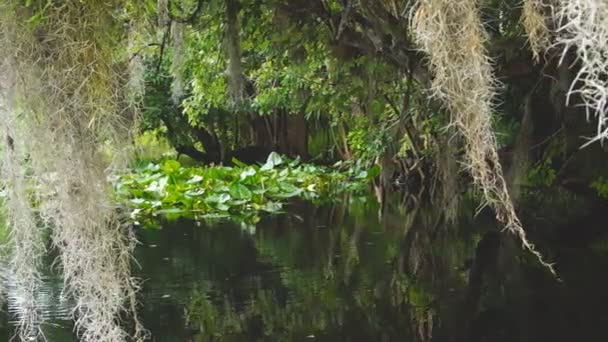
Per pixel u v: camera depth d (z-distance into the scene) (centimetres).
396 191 858
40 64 238
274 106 1003
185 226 673
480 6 210
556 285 411
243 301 395
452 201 515
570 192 628
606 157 524
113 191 305
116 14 238
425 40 193
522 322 351
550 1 203
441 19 190
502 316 359
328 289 421
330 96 582
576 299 381
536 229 559
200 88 652
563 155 561
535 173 558
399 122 464
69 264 250
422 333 344
